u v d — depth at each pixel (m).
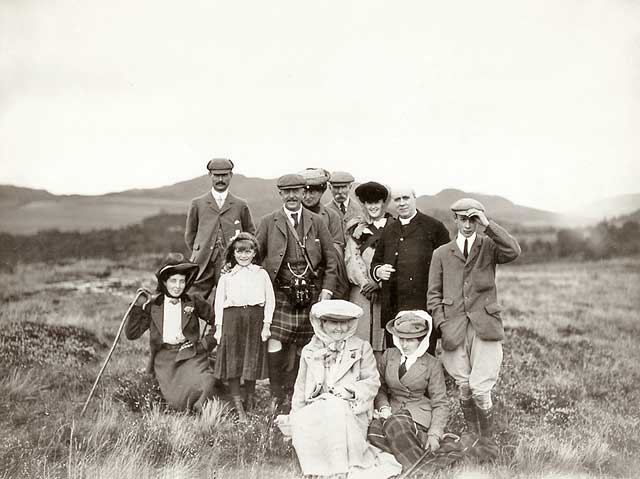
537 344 9.62
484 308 5.30
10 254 15.54
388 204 6.52
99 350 8.33
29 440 5.04
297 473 4.76
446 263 5.46
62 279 14.64
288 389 6.18
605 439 5.50
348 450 4.74
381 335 6.04
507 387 6.86
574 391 7.00
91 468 4.57
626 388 7.22
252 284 5.82
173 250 16.61
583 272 16.86
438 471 4.72
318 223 6.15
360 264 6.16
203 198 6.84
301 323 6.02
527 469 4.82
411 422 5.02
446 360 5.47
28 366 6.96
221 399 6.04
